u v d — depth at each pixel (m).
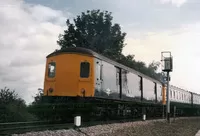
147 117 30.28
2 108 16.66
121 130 17.03
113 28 48.59
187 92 49.81
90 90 17.20
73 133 13.55
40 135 12.05
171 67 30.92
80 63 17.53
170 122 29.39
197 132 25.28
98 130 15.48
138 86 25.89
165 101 36.03
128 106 24.34
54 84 17.84
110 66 19.83
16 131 12.58
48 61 18.44
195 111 55.72
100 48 46.62
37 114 17.72
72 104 17.05
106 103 19.22
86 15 47.56
